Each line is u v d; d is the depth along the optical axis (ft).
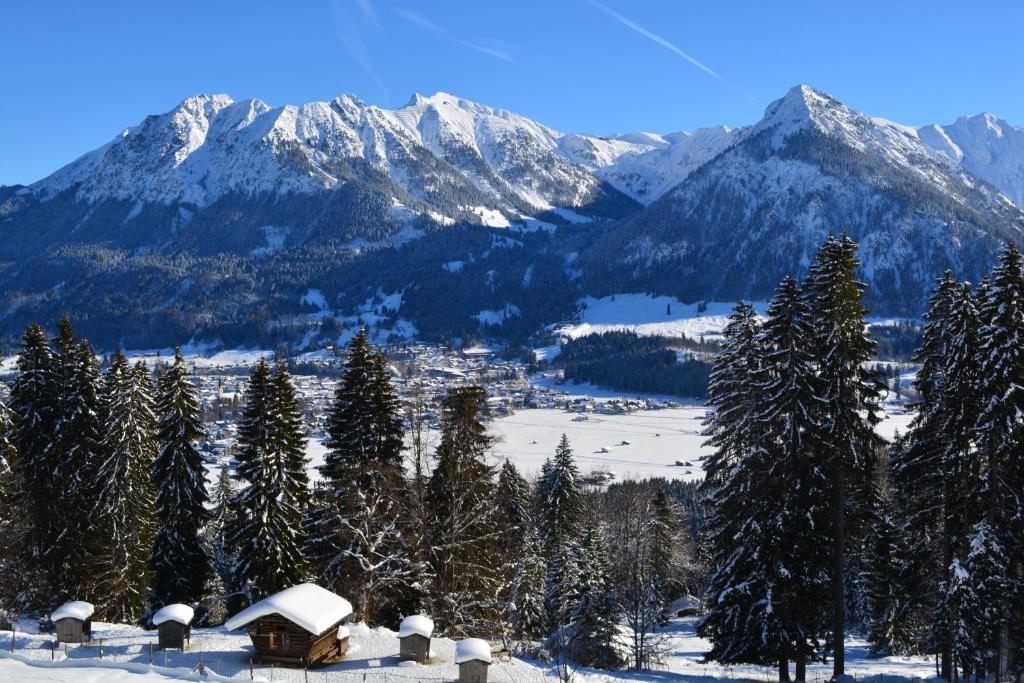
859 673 128.26
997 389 102.73
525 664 113.80
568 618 161.58
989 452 104.32
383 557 127.85
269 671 104.37
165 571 155.84
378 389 139.54
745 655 118.93
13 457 150.30
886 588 160.04
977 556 103.71
